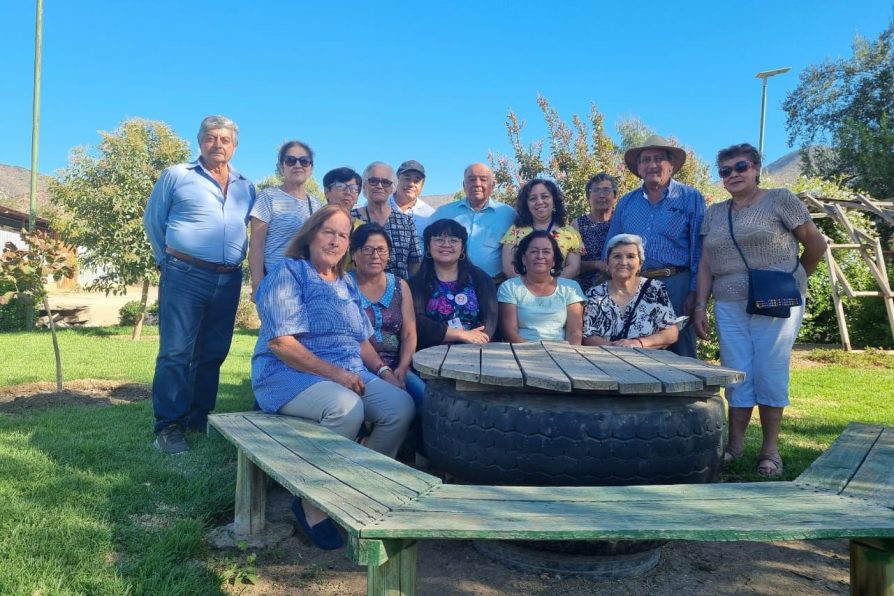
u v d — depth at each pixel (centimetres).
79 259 1433
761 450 438
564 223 525
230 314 490
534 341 429
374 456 272
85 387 696
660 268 475
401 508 210
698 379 283
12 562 262
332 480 238
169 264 450
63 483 353
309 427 320
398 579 203
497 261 533
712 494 229
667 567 302
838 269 1204
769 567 304
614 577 290
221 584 267
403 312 429
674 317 437
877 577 209
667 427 279
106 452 420
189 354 452
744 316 432
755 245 421
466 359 336
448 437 303
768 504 217
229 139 460
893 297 1160
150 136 1454
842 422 598
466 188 536
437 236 450
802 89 3028
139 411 555
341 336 359
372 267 413
